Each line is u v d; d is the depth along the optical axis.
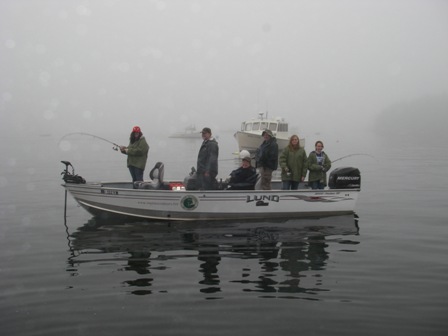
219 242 6.90
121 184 9.55
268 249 6.52
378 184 14.26
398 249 6.51
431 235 7.35
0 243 6.91
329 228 7.82
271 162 8.59
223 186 8.88
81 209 9.77
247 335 3.87
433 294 4.76
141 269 5.63
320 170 8.89
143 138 9.13
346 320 4.15
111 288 4.97
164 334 3.90
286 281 5.18
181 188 8.95
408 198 11.34
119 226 8.05
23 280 5.25
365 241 6.96
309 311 4.35
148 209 8.35
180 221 8.38
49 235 7.42
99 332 3.94
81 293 4.83
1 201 10.91
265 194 8.39
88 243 6.90
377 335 3.88
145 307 4.46
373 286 5.01
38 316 4.27
